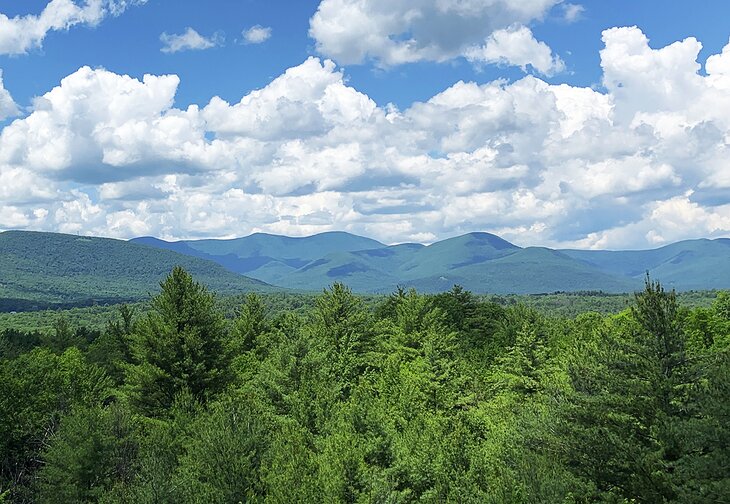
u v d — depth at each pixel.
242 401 33.09
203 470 26.20
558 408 25.20
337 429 29.30
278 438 29.00
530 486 21.84
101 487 29.42
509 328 72.00
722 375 19.62
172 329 40.03
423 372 44.94
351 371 46.78
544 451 24.41
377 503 23.47
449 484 27.28
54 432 40.84
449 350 54.31
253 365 52.16
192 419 34.00
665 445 20.03
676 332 21.88
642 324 22.58
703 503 17.53
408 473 26.98
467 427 36.59
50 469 31.47
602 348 24.22
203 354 40.62
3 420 39.62
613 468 21.50
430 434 31.92
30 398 41.78
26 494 38.09
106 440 31.33
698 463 18.20
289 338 44.00
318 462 25.77
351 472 24.27
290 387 37.31
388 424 30.30
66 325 85.31
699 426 18.67
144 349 40.47
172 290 41.34
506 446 28.30
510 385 49.34
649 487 20.08
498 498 23.08
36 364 44.78
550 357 58.12
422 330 60.34
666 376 21.41
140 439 32.94
